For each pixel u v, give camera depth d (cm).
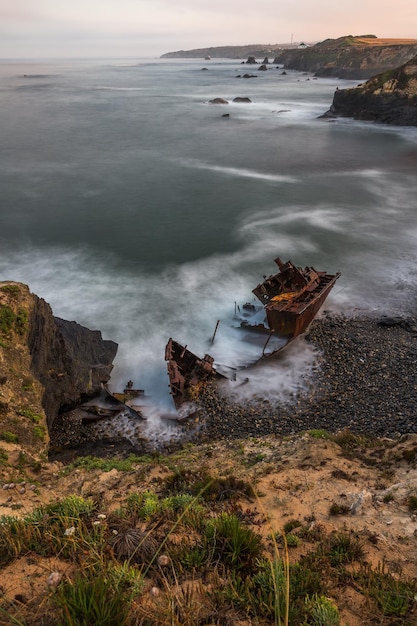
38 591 528
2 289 1962
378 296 2962
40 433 1569
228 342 2509
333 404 2003
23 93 16875
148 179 5934
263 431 1869
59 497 1110
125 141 8412
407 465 1162
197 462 1438
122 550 598
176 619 462
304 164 6700
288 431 1853
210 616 496
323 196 5194
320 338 2489
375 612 551
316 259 3569
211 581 563
